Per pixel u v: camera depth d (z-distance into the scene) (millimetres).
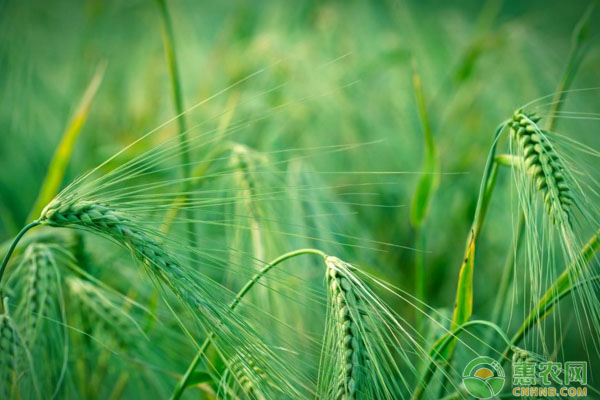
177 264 661
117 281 815
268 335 708
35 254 734
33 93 1162
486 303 898
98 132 1134
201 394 764
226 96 1050
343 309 647
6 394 676
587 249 677
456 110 1108
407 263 936
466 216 967
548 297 685
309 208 808
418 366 752
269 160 797
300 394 666
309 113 1058
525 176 682
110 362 759
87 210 656
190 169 792
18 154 1063
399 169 1045
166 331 782
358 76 1130
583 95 1066
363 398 646
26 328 710
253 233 751
